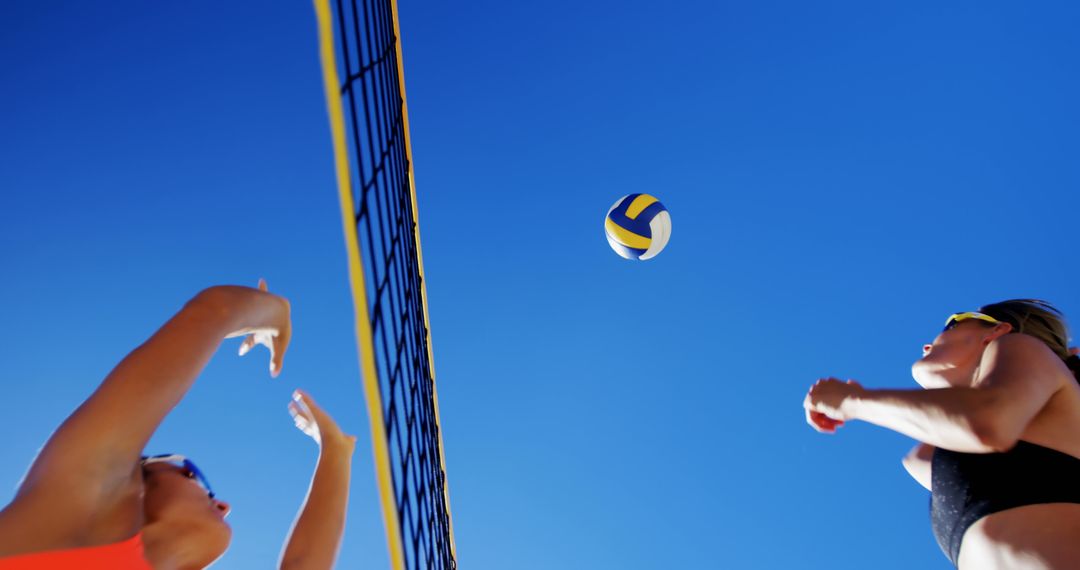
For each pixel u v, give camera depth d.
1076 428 1.38
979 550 1.38
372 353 1.30
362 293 1.31
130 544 0.95
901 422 1.42
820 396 1.65
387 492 1.29
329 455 1.56
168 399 1.00
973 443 1.29
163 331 1.07
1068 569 1.23
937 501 1.52
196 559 1.15
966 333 1.71
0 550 0.84
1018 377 1.33
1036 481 1.37
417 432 2.33
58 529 0.88
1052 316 1.71
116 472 0.94
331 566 1.40
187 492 1.20
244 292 1.24
